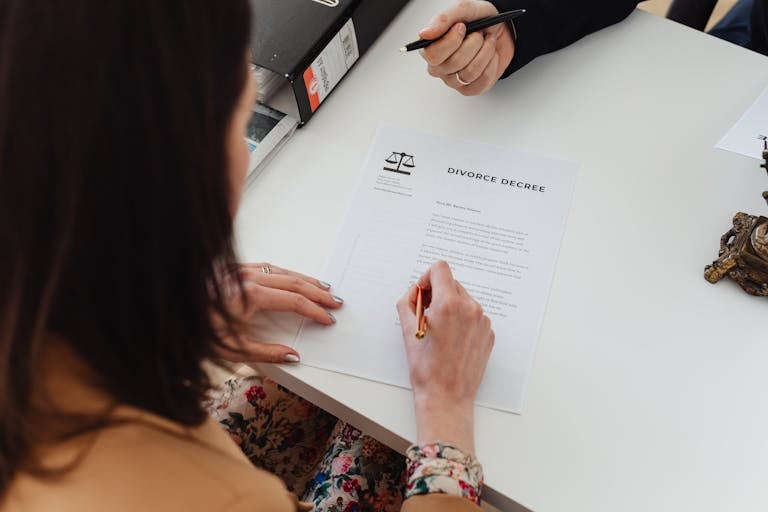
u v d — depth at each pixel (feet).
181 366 1.39
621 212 2.47
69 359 1.31
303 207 2.48
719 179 2.54
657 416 2.10
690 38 2.89
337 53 2.68
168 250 1.21
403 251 2.38
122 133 1.03
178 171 1.12
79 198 1.04
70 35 0.95
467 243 2.39
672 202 2.49
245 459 1.70
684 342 2.22
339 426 2.78
